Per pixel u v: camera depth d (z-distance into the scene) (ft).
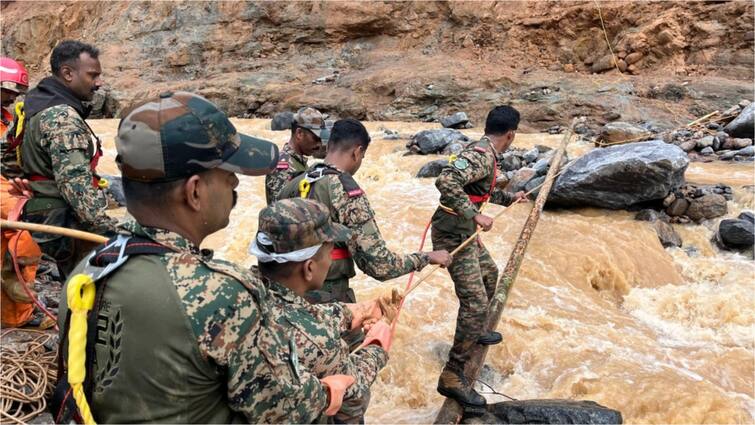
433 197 29.91
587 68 55.93
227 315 5.35
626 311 21.77
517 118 15.37
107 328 5.43
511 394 16.87
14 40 88.74
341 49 66.85
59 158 12.70
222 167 5.85
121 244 5.65
